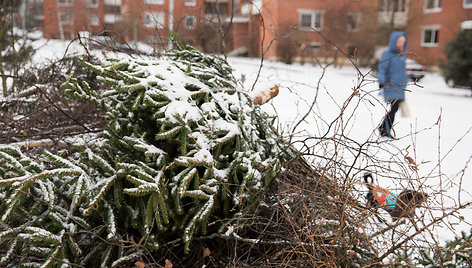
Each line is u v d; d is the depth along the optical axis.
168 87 2.34
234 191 2.31
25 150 2.98
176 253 2.33
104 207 2.12
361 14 22.11
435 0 23.14
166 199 2.10
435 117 8.54
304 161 2.82
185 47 3.11
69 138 3.22
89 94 2.53
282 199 2.46
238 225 2.21
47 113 3.53
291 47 14.43
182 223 2.15
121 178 2.16
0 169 2.09
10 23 5.48
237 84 2.84
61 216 2.04
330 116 7.58
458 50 15.82
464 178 4.46
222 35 4.07
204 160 2.13
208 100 2.45
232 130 2.33
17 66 4.78
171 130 2.18
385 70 6.97
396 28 23.03
